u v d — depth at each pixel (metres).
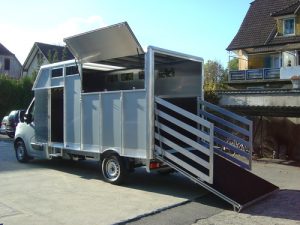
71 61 10.34
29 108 12.11
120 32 8.45
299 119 14.79
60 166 11.73
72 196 8.04
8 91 29.17
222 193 7.56
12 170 10.97
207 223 6.50
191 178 7.92
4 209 7.00
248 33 41.12
